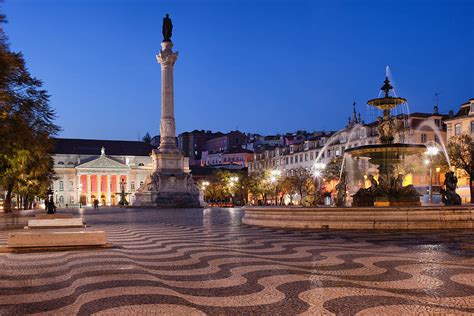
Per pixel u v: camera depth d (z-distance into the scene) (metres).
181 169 62.28
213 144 159.88
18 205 78.00
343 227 17.09
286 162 95.50
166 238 15.59
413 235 14.44
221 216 32.69
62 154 130.00
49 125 28.31
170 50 62.72
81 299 6.64
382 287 7.08
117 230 19.67
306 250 11.47
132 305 6.23
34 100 25.78
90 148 135.75
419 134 61.97
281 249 11.80
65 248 12.52
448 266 8.83
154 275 8.43
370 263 9.28
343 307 5.97
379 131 21.95
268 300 6.43
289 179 75.44
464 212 16.59
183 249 12.30
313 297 6.54
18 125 25.20
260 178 84.38
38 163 39.22
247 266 9.25
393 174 21.11
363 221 16.89
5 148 26.62
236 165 129.75
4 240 15.56
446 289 6.87
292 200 70.94
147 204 59.44
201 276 8.28
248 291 7.01
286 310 5.91
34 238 12.28
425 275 7.95
